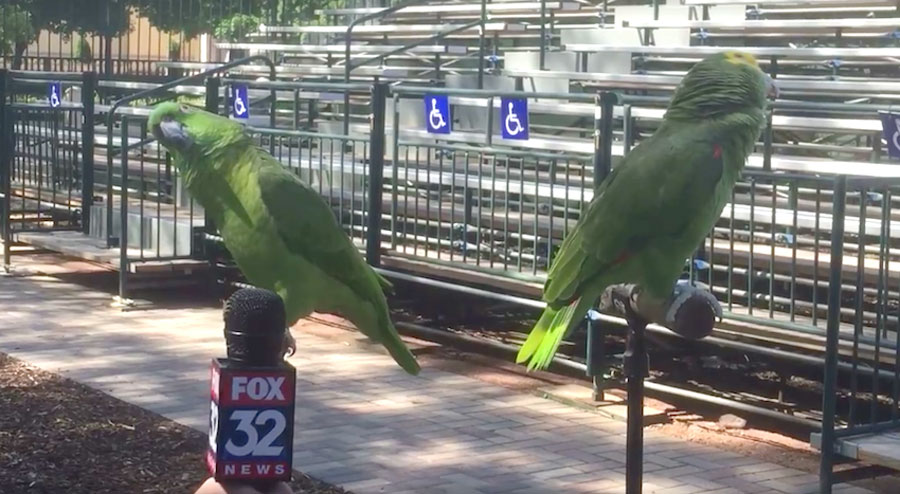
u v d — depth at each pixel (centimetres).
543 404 784
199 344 925
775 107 732
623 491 612
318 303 529
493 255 873
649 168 452
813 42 1143
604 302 435
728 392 802
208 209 526
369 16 1320
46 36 2194
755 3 1121
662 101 747
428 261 912
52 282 1184
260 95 1407
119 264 1080
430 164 937
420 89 922
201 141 511
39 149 1283
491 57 1323
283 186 512
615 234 446
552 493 607
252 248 518
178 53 1986
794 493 614
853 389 589
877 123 844
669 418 756
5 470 605
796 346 722
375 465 645
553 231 854
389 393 802
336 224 525
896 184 581
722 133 464
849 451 557
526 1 1446
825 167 816
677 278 461
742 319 705
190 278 1133
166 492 583
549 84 1220
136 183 1303
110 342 924
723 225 823
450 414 754
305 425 719
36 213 1291
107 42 1767
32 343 912
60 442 655
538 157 813
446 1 1473
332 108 1445
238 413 249
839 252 555
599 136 752
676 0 1342
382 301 536
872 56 989
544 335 449
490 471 641
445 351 934
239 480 250
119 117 1355
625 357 406
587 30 1284
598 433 719
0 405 725
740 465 662
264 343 251
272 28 1639
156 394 771
